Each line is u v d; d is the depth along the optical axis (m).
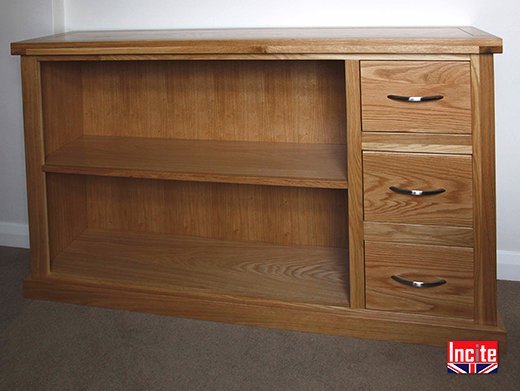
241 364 1.49
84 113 2.10
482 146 1.40
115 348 1.57
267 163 1.71
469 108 1.39
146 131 2.06
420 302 1.54
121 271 1.85
